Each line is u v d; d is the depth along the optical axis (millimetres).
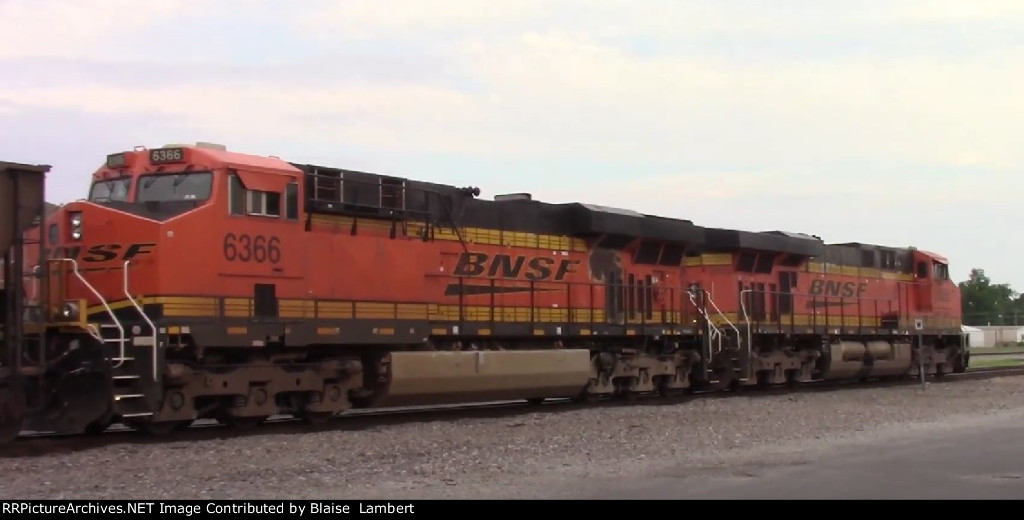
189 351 16188
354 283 18672
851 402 23859
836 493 11094
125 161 17141
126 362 15406
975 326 119688
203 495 11047
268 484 11805
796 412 20797
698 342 27672
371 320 18875
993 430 17547
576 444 15562
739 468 13125
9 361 13797
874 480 11992
